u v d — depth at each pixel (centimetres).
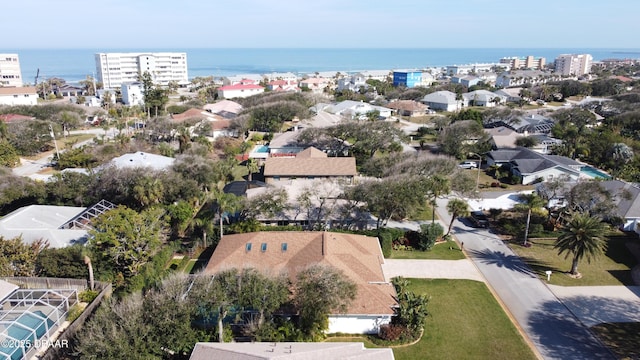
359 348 3244
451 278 4900
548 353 3691
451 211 5831
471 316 4188
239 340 3700
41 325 3700
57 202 6450
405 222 6425
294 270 4284
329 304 3569
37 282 4406
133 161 7281
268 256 4572
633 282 4856
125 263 4656
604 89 19588
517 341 3834
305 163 7875
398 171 7038
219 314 3528
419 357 3616
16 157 8981
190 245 5469
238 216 6119
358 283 4106
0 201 6075
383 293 4041
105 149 8856
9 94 15700
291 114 12625
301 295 3634
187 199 6372
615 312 4288
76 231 5225
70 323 3900
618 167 8762
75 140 11006
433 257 5403
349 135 9888
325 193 6375
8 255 4566
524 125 11844
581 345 3794
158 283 4038
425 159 7438
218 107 14675
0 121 9706
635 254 5484
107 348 3058
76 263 4528
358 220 5997
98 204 6047
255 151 10262
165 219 5478
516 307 4362
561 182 6481
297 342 3400
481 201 7312
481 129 10231
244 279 3672
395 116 15825
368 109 14988
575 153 9762
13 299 4031
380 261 4781
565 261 5322
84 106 14788
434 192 5847
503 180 8500
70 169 7631
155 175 6262
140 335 3222
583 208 6041
